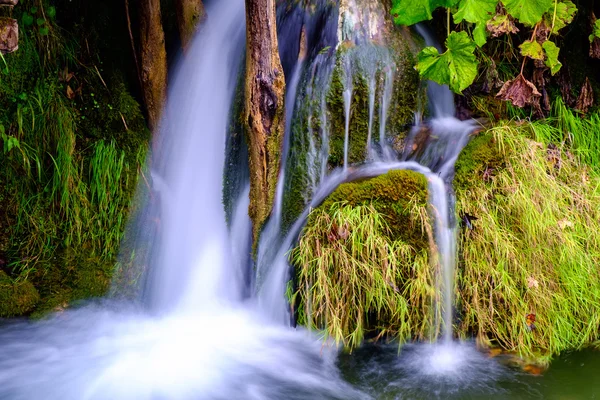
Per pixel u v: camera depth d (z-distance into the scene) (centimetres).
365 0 381
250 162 374
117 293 388
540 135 384
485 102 410
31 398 298
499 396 294
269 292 371
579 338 340
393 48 382
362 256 327
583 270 347
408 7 311
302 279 338
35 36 377
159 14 395
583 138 416
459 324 344
